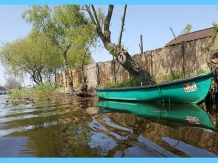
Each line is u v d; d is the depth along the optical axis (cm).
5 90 6600
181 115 527
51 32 2039
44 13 1983
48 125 483
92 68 1939
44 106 941
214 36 865
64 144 329
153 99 831
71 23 1797
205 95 693
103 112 640
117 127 420
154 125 421
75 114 631
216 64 691
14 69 3344
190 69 988
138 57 1341
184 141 309
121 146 303
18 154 296
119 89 979
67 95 1673
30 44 3133
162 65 1156
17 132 427
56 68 3628
